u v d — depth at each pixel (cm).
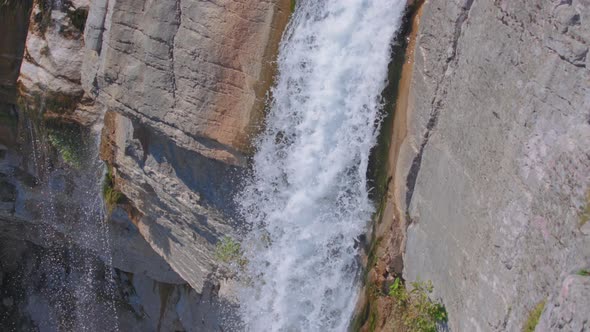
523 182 706
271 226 1212
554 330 603
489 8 767
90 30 1318
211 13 1139
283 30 1102
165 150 1321
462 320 818
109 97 1316
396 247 1023
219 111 1177
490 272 757
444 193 871
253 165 1188
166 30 1186
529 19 698
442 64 868
